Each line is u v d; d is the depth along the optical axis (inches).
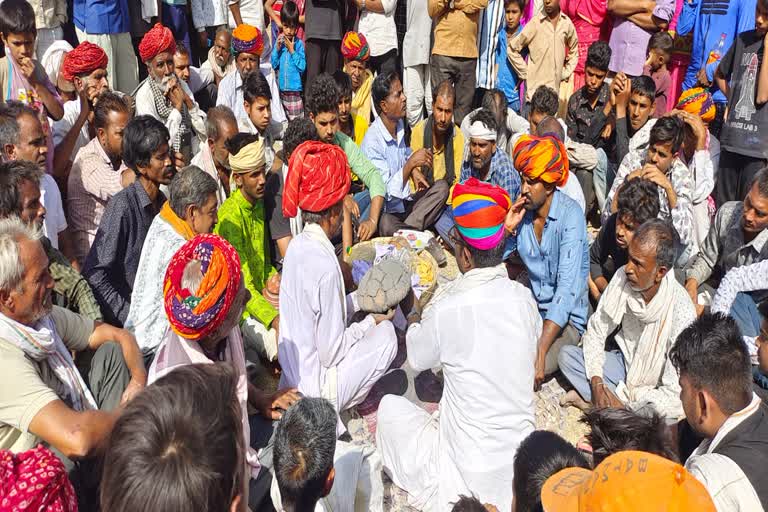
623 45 281.3
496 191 116.3
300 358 135.3
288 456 86.0
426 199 211.5
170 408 53.4
